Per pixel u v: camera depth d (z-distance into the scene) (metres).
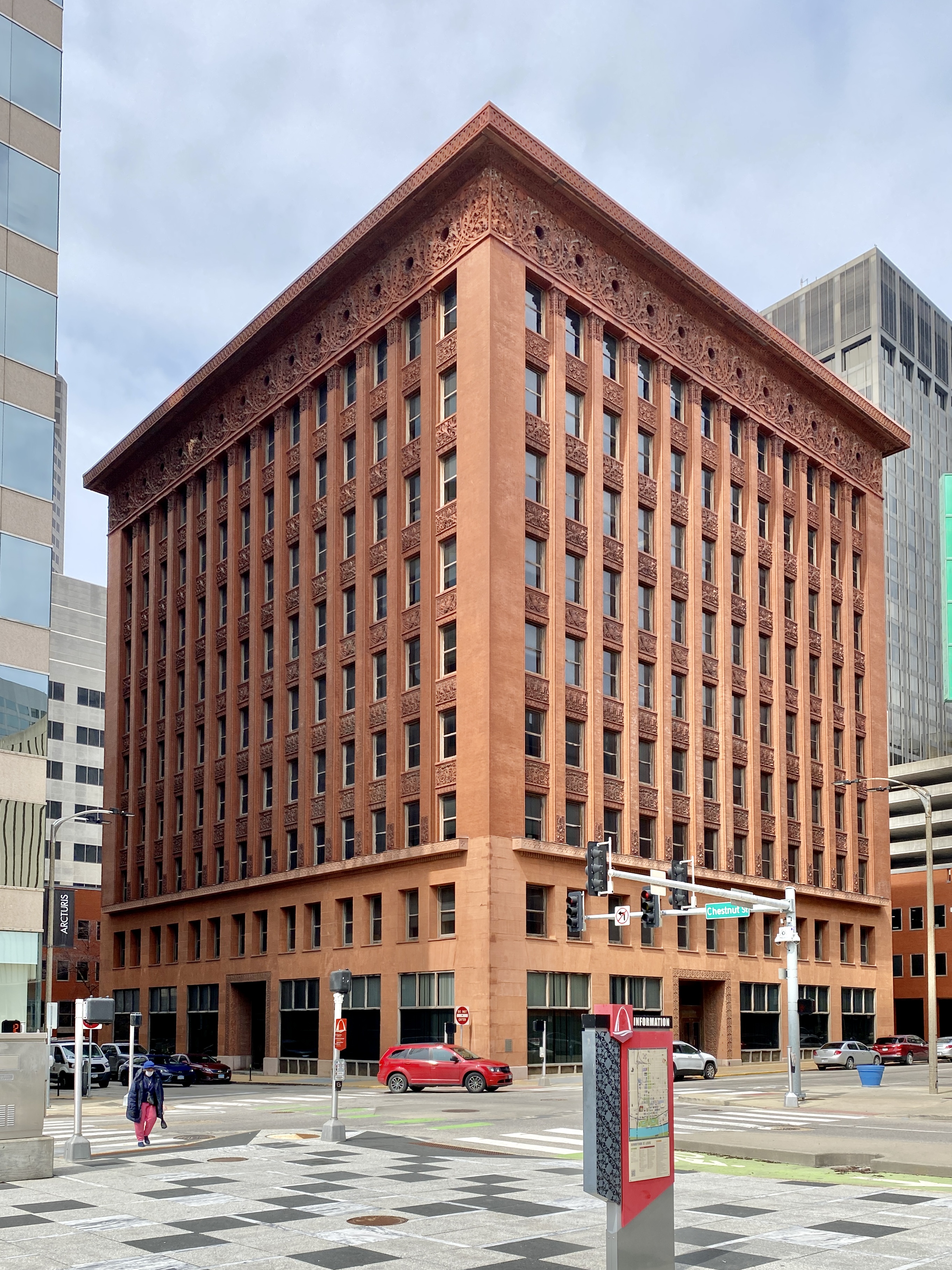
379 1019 53.34
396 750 54.78
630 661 58.16
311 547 63.41
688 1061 49.09
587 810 54.53
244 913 64.94
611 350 60.75
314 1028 57.94
